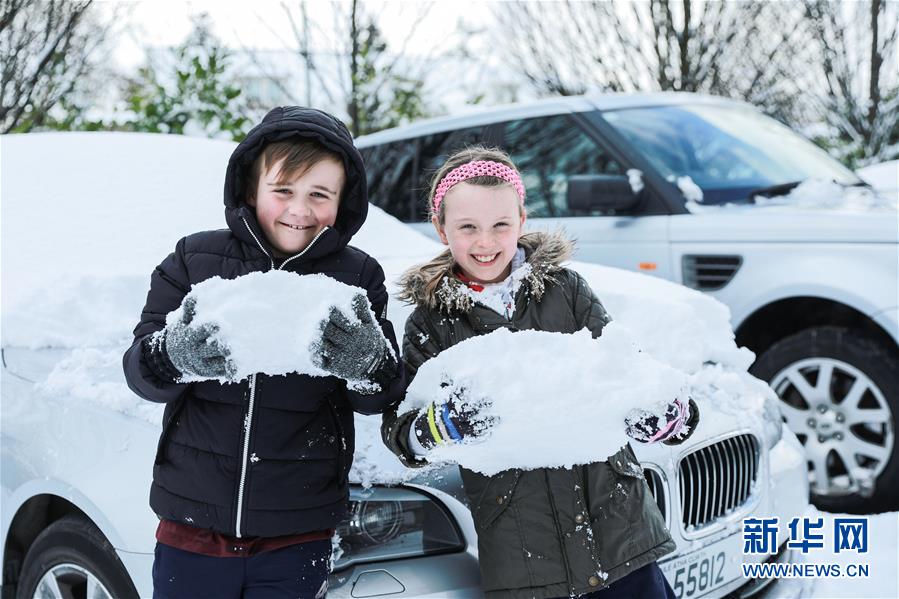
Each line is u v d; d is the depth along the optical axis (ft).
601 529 5.32
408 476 5.97
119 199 9.52
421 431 4.85
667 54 31.48
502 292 5.65
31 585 7.00
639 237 13.39
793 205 12.94
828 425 11.53
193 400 5.12
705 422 7.32
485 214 5.46
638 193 13.62
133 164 10.09
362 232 10.20
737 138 14.96
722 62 31.65
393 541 5.81
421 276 5.70
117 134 10.80
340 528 5.72
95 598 6.40
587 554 5.23
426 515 5.91
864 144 30.78
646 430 4.84
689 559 6.85
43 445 6.93
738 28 30.94
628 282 9.36
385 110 27.89
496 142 16.03
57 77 24.50
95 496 6.24
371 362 4.58
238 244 5.35
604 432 4.78
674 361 8.04
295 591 5.04
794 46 31.04
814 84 31.65
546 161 15.17
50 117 24.43
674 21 31.12
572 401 4.60
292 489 5.02
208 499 4.95
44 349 7.61
